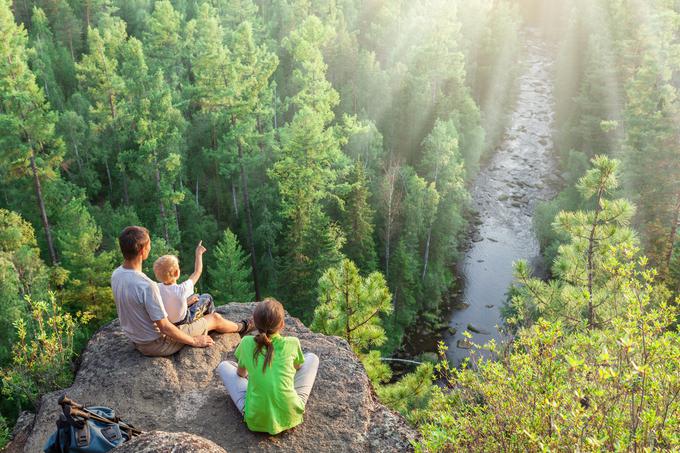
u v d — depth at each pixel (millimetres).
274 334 5695
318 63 52469
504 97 91000
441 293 54938
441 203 59469
